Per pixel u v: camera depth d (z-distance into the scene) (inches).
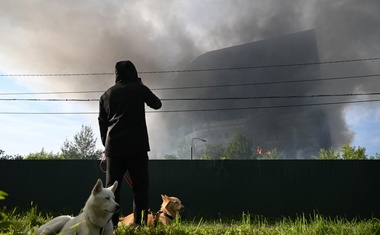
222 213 551.2
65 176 550.9
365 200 547.5
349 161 566.6
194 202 559.8
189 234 114.7
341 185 557.0
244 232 133.0
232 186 567.8
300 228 140.0
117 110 128.3
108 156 124.6
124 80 137.3
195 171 575.8
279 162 575.2
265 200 558.9
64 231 82.7
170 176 572.7
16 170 549.0
